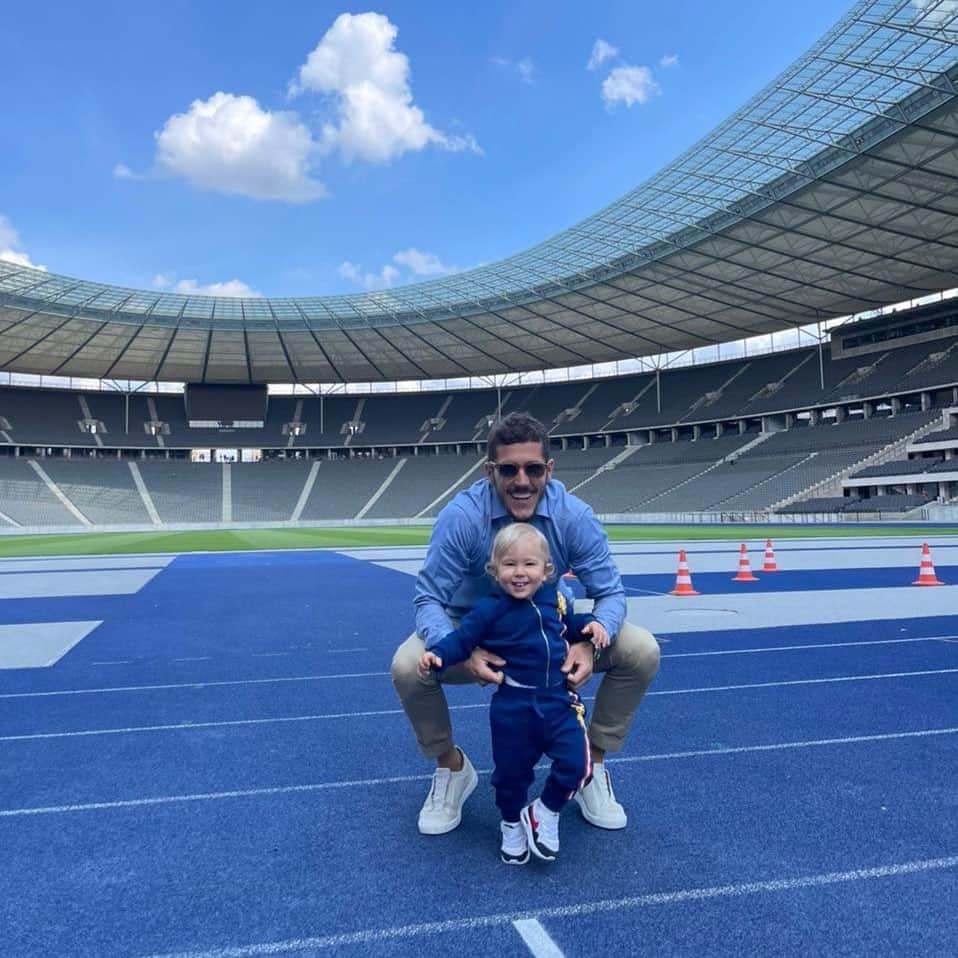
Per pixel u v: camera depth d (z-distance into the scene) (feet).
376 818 11.68
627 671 11.54
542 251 144.25
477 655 9.92
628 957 7.79
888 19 78.74
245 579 53.21
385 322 182.60
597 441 224.12
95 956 7.97
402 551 85.46
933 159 98.48
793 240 127.13
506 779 9.91
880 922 8.38
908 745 14.55
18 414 214.28
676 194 117.91
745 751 14.35
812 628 28.40
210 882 9.60
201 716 17.63
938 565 55.83
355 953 7.96
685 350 206.90
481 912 8.77
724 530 126.41
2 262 139.44
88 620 33.50
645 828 11.01
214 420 231.71
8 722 17.20
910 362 172.55
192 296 169.58
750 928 8.31
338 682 21.07
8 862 10.20
